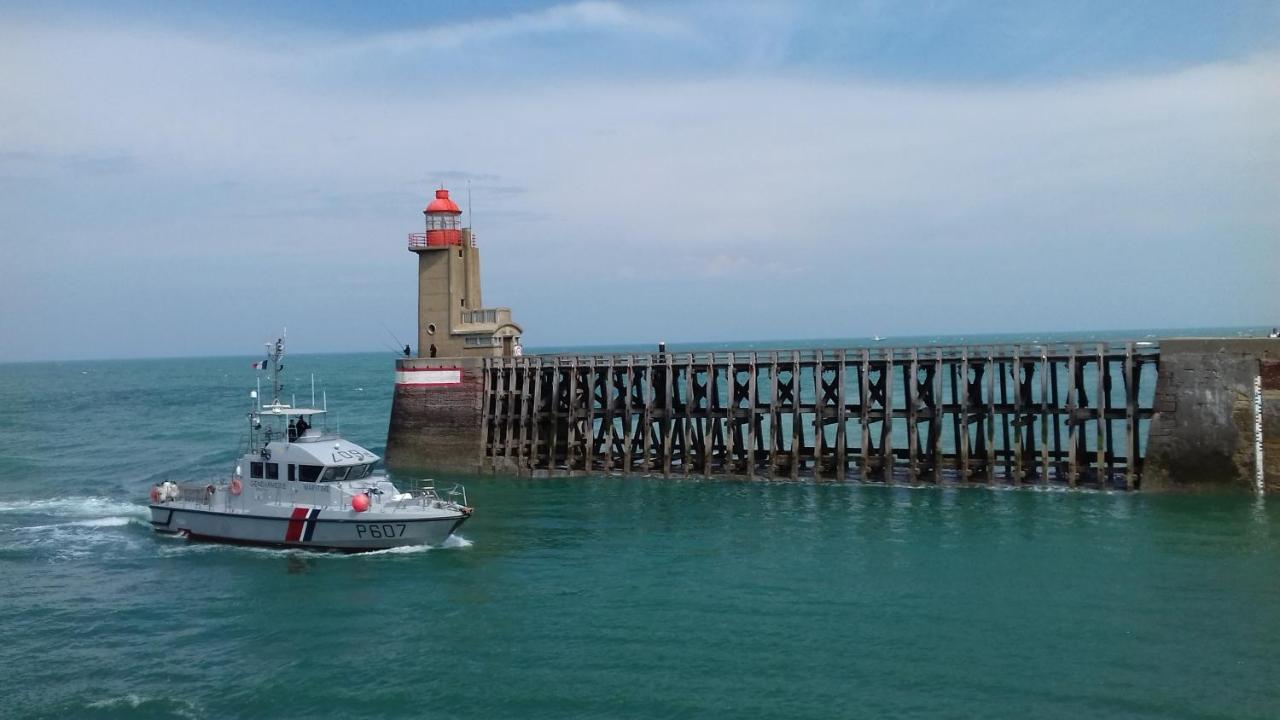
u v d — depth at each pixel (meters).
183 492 40.00
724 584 31.16
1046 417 44.53
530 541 37.44
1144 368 116.25
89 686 23.84
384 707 22.45
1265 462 40.69
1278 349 40.56
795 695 22.67
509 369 54.47
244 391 151.62
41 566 35.19
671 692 22.94
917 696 22.52
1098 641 25.59
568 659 25.05
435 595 30.70
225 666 25.11
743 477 49.69
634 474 51.81
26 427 90.75
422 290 58.31
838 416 47.78
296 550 36.84
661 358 51.59
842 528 38.41
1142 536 35.56
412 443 55.72
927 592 29.89
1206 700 22.06
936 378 46.50
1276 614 27.20
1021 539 35.78
